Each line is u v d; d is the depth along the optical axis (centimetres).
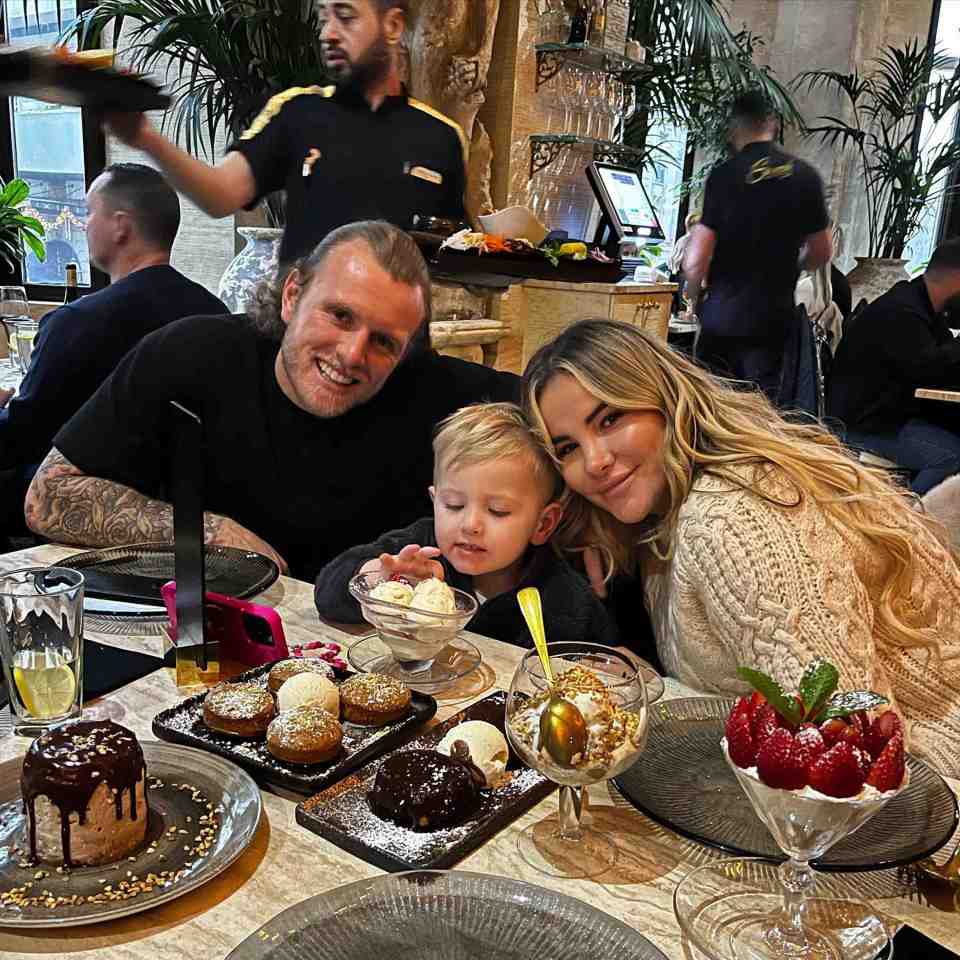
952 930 76
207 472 186
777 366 365
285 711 97
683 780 94
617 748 81
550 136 382
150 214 249
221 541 171
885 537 119
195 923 73
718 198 364
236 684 105
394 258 171
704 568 115
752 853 80
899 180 608
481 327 355
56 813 77
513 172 377
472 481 135
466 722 97
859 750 70
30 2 353
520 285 372
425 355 189
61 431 184
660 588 137
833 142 621
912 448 343
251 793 87
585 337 131
